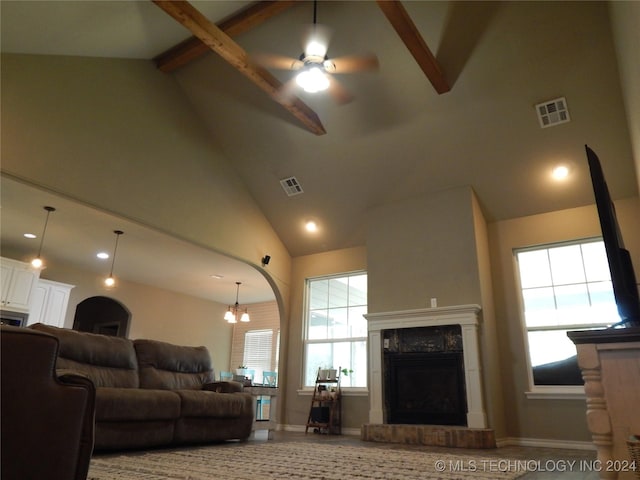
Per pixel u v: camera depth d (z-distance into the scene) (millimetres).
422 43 4379
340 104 5613
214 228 6148
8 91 4078
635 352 1527
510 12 4535
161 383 4672
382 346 5977
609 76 4621
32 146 4195
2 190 5391
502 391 5508
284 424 6879
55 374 1525
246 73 4668
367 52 5094
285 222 7188
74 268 8523
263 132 6188
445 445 4855
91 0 3672
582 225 5531
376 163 6070
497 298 5867
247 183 6836
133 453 3479
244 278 9141
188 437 4098
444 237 5863
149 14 4340
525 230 5895
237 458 3240
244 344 11164
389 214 6383
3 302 6766
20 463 1377
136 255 7863
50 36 4023
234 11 4809
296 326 7270
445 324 5473
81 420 1560
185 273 8898
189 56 5375
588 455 4086
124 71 5211
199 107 6148
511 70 4855
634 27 2779
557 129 5125
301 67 4195
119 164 4988
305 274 7434
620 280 1912
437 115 5391
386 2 3805
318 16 4934
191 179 5910
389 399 5773
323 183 6516
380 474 2621
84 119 4699
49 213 6078
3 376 1376
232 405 4605
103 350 4285
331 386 6703
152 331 9703
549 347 5496
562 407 5152
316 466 2891
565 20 4438
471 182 5863
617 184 5219
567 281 5602
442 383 5512
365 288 6887
